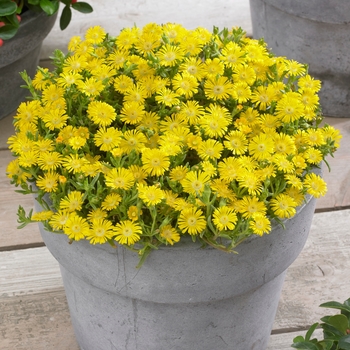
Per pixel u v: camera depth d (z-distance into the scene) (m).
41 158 1.09
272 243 1.11
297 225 1.13
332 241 1.49
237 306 1.18
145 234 1.05
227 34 1.21
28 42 1.65
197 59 1.18
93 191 1.10
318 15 1.62
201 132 1.10
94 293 1.18
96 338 1.26
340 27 1.63
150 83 1.14
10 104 1.75
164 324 1.18
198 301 1.13
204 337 1.20
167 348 1.21
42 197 1.12
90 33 1.21
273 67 1.17
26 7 1.68
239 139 1.10
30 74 1.79
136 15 2.12
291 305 1.40
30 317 1.38
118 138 1.09
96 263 1.11
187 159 1.14
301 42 1.71
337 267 1.45
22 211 1.10
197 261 1.08
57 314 1.39
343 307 1.17
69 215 1.07
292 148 1.11
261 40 1.21
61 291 1.42
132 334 1.20
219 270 1.10
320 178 1.10
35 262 1.46
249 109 1.14
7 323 1.37
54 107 1.13
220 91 1.12
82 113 1.17
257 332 1.26
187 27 2.08
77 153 1.10
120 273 1.11
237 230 1.06
